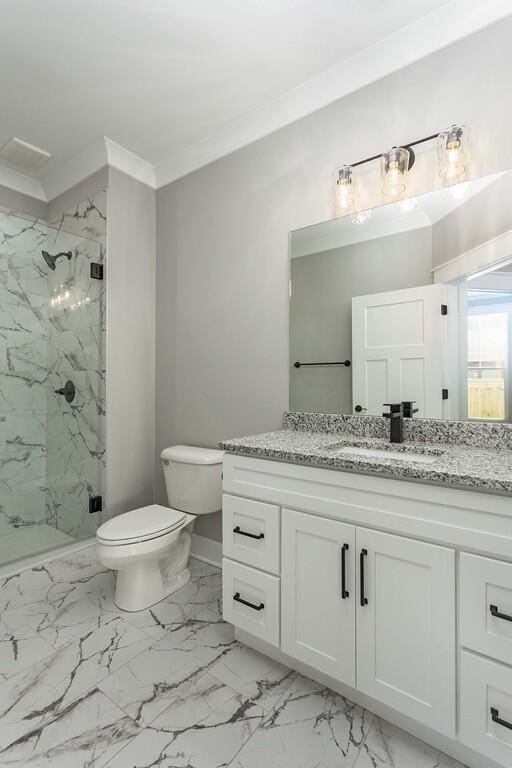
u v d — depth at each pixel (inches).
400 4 55.1
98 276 90.7
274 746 43.2
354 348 67.7
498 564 37.0
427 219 60.3
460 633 39.2
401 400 62.9
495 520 37.3
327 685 51.8
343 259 68.7
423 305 60.9
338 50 63.2
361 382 67.0
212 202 87.9
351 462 45.1
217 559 86.7
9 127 82.7
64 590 75.9
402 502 42.8
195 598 73.3
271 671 54.7
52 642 60.4
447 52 57.8
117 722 46.0
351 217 67.7
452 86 57.5
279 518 52.9
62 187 100.4
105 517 90.4
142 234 97.3
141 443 97.7
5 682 52.0
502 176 53.7
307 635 50.3
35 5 55.4
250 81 69.9
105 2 55.0
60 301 101.0
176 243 95.4
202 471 79.5
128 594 69.1
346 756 42.2
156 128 83.0
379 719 46.9
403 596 42.7
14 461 97.1
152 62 65.6
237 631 61.1
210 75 68.5
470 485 37.8
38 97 73.9
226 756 42.1
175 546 80.2
